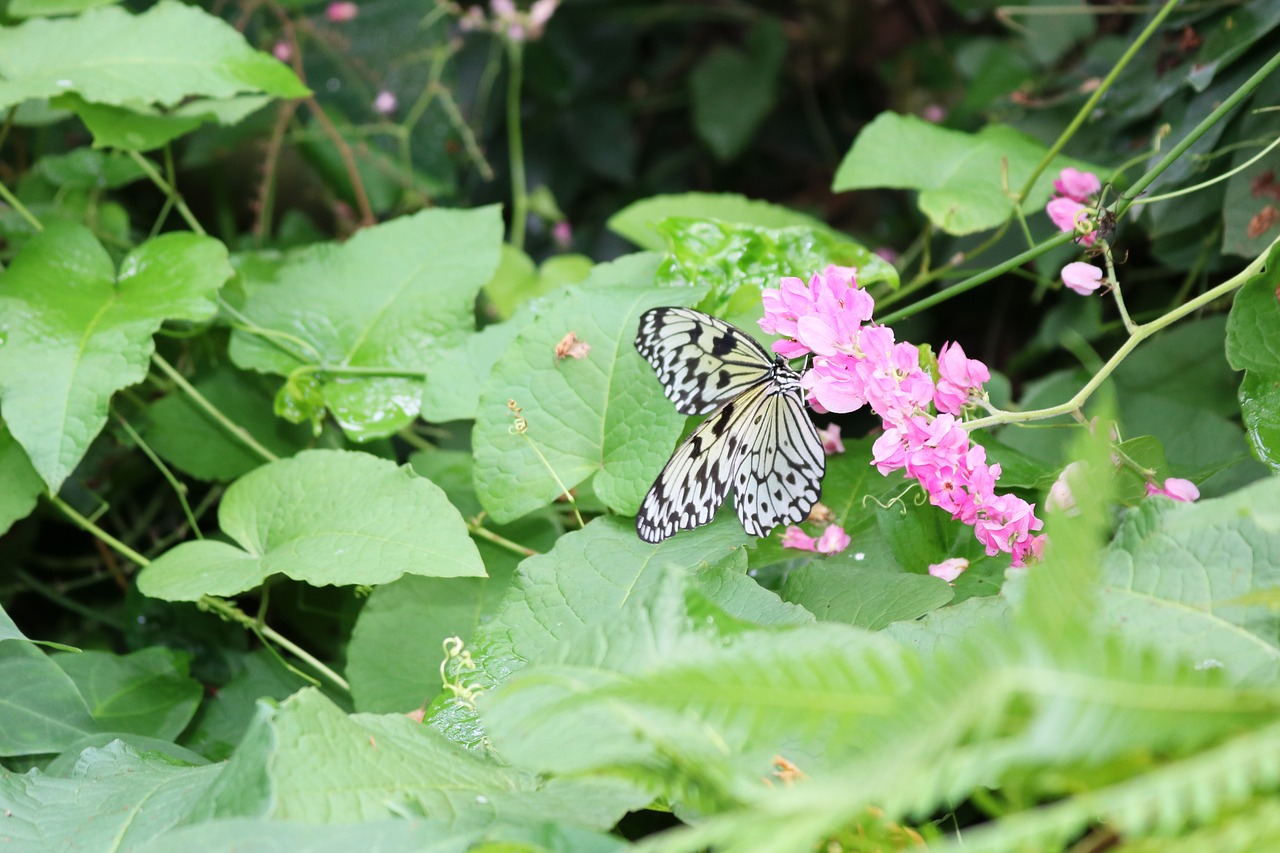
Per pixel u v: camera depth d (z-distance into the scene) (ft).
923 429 4.03
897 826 3.74
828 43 6.93
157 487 4.86
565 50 7.11
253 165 5.32
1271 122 4.37
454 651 4.10
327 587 4.59
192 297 4.42
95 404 4.32
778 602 4.04
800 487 4.16
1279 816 3.20
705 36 7.61
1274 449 4.06
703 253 4.41
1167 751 3.50
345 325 4.55
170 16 4.57
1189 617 3.81
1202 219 4.48
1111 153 4.64
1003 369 5.08
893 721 3.28
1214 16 4.48
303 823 3.74
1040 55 5.06
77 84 4.49
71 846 3.87
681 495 4.16
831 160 7.00
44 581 4.84
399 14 5.26
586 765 3.73
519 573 4.14
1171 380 4.55
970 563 4.18
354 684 4.26
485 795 3.83
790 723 3.61
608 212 7.29
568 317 4.26
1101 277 4.13
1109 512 4.03
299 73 5.12
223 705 4.43
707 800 3.71
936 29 6.57
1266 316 4.09
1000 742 3.37
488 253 4.58
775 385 4.16
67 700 4.19
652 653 3.77
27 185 4.91
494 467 4.24
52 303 4.41
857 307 4.07
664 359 4.17
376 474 4.23
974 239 4.78
